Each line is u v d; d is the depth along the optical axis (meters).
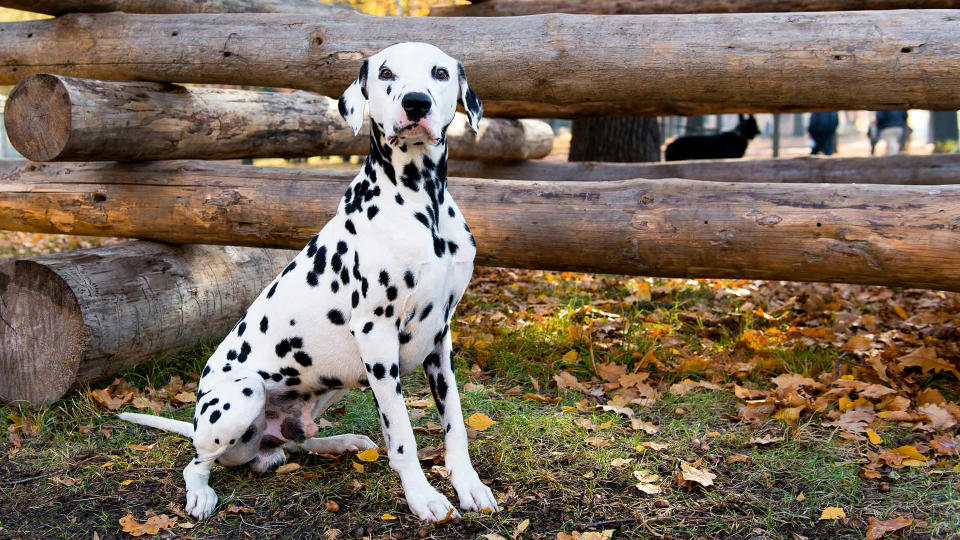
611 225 3.65
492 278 6.71
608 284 6.30
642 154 9.23
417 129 2.55
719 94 3.54
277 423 3.06
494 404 3.78
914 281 3.25
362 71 2.86
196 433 2.84
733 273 3.56
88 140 3.76
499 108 6.85
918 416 3.45
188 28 4.17
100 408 3.80
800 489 2.92
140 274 4.18
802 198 3.40
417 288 2.68
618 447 3.29
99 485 3.07
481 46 3.75
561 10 6.03
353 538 2.65
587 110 6.69
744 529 2.66
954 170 6.06
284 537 2.67
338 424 3.64
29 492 3.02
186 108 4.21
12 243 8.55
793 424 3.49
